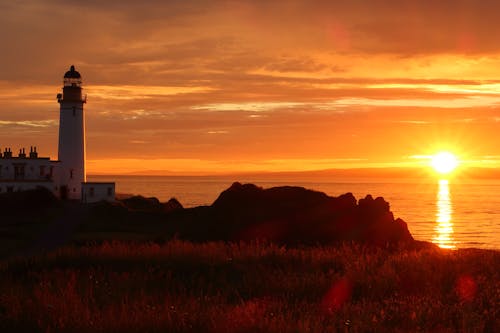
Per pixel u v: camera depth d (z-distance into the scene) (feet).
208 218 184.03
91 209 307.99
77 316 62.64
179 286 80.94
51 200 324.80
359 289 76.84
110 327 58.80
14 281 88.99
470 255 100.32
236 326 57.98
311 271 91.30
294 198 185.78
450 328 57.11
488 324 59.47
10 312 65.77
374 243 157.28
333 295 74.28
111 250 110.93
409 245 154.61
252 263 97.40
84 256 104.99
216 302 70.13
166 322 59.82
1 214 291.79
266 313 63.31
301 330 56.13
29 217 287.48
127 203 357.82
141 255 104.22
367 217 170.30
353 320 59.41
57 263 101.19
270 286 78.79
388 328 57.98
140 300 70.33
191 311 63.72
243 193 188.96
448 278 80.79
